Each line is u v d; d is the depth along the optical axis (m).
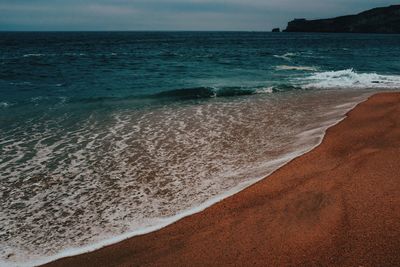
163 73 26.20
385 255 4.04
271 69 28.58
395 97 14.35
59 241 5.25
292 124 11.32
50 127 11.34
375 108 12.49
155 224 5.58
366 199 5.40
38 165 8.10
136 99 16.20
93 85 20.45
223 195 6.42
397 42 86.38
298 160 7.80
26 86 19.83
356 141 8.69
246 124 11.50
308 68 29.23
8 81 21.61
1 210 6.14
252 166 7.82
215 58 40.31
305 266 4.04
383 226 4.61
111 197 6.59
